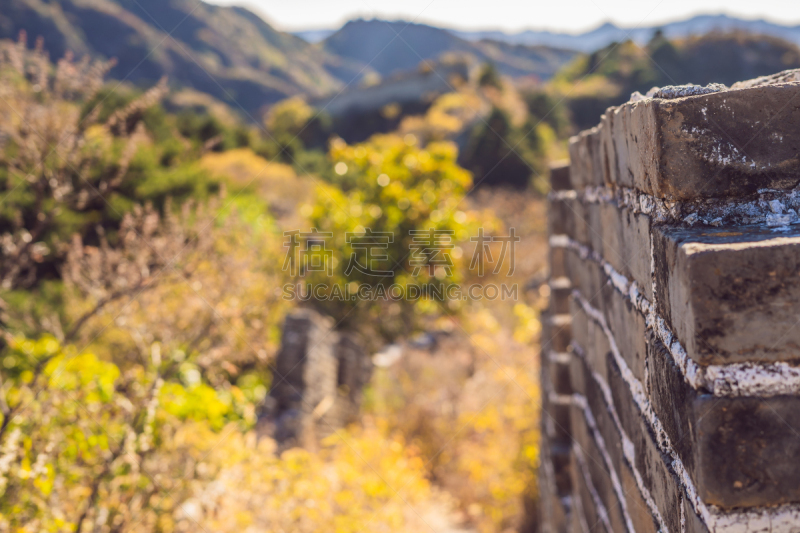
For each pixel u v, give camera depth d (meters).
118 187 6.62
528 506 4.29
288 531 2.78
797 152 0.77
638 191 1.00
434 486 4.93
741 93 0.78
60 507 2.10
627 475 1.17
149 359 2.70
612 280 1.28
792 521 0.66
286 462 3.33
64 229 5.21
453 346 6.97
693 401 0.69
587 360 1.67
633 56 21.20
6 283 2.55
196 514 2.52
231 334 2.85
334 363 6.02
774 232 0.72
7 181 4.49
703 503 0.69
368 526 3.21
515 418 5.00
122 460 2.30
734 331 0.66
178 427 2.75
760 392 0.66
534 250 10.73
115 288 2.55
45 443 2.13
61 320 3.66
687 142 0.79
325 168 19.00
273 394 5.12
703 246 0.69
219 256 2.99
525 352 6.45
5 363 3.16
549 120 22.59
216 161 16.08
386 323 8.44
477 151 19.39
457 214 7.62
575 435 1.95
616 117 1.15
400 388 6.17
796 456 0.66
